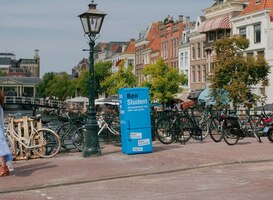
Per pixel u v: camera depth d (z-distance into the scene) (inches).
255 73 1226.0
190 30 2268.7
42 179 368.5
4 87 5137.8
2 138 385.1
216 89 1225.4
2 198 315.9
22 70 6481.3
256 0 1707.7
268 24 1592.0
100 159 471.8
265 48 1589.6
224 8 1895.9
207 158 457.4
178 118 595.5
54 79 3932.1
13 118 492.7
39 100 3417.8
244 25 1718.8
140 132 508.1
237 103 1198.9
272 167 420.2
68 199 307.6
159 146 565.6
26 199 310.8
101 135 612.7
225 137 578.2
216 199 293.4
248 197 296.5
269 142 606.5
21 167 430.6
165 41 2568.9
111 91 2241.6
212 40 1961.1
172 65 2466.8
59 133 563.2
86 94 2856.8
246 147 545.6
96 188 343.0
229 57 1215.6
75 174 387.5
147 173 393.7
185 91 2261.3
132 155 497.0
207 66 2005.4
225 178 367.2
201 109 719.7
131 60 3316.9
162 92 1831.9
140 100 511.2
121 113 518.3
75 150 558.6
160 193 317.1
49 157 499.8
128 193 320.8
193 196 304.2
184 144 583.2
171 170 403.9
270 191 313.7
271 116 811.4
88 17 487.5
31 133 493.7
